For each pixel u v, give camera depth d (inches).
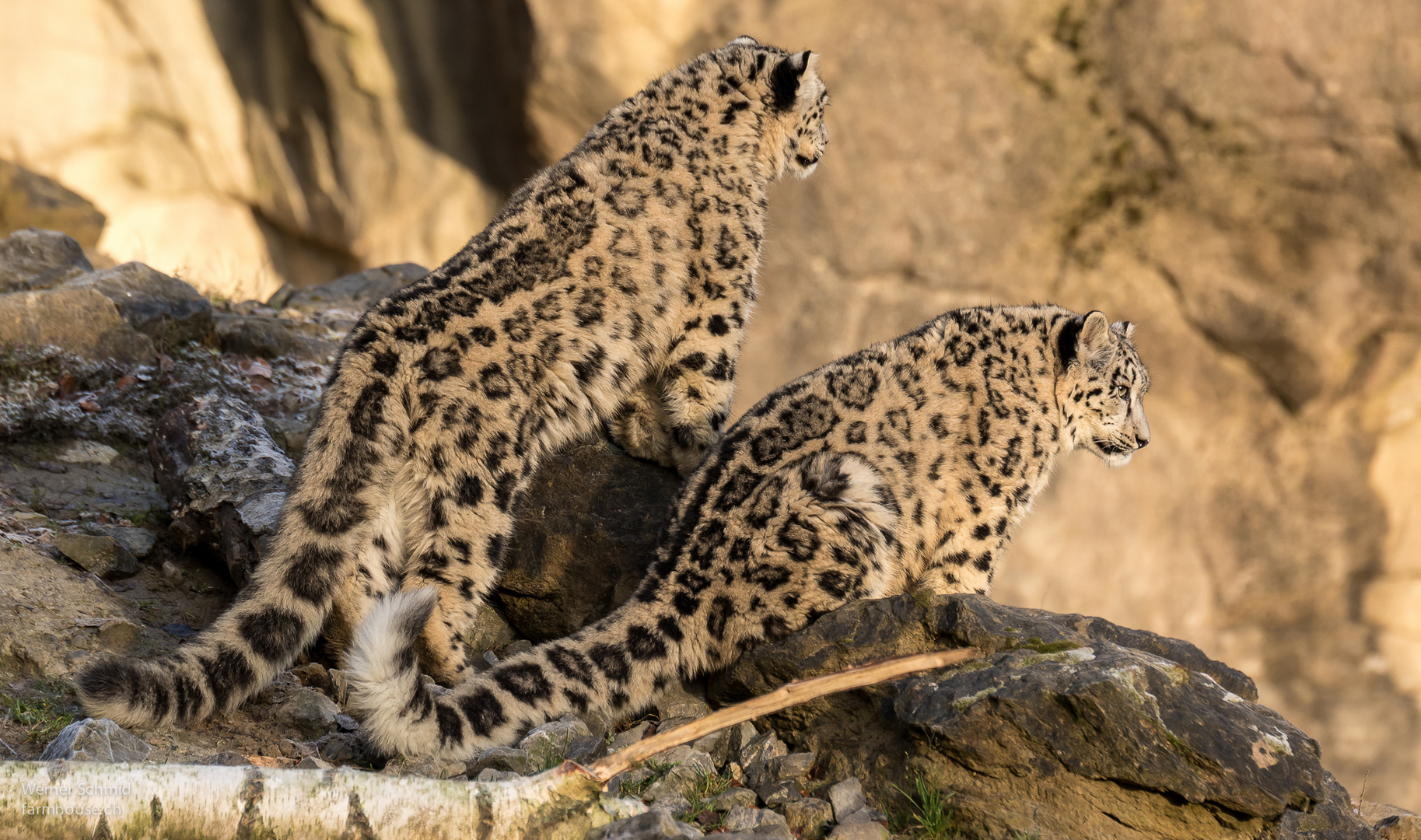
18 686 383.6
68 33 1558.8
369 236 1563.7
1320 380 1360.7
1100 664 345.4
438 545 425.7
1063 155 1321.4
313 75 1520.7
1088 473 1349.7
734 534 394.3
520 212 474.9
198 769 294.0
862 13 1295.5
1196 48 1262.3
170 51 1567.4
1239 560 1407.5
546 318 456.4
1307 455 1396.4
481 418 432.8
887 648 376.5
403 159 1530.5
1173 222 1339.8
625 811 315.0
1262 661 1423.5
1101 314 456.1
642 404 505.7
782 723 379.2
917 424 430.0
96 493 529.7
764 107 536.4
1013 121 1316.4
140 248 1515.7
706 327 502.0
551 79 1352.1
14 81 1552.7
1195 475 1391.5
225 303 786.8
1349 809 378.3
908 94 1312.7
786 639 384.8
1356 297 1320.1
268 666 386.3
